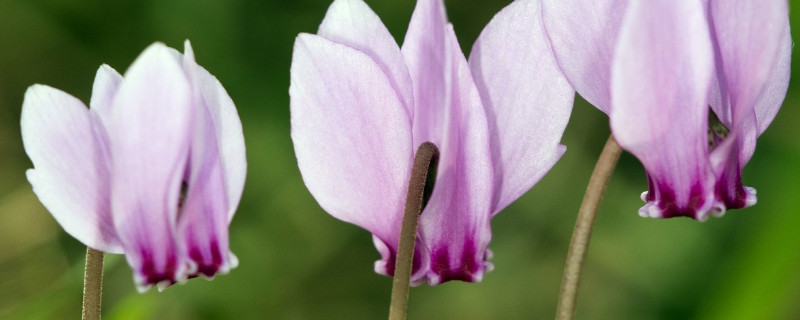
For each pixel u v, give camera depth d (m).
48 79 0.48
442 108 0.23
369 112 0.23
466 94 0.23
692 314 0.41
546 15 0.23
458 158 0.23
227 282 0.42
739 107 0.23
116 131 0.22
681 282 0.42
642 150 0.23
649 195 0.23
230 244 0.43
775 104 0.23
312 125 0.23
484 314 0.44
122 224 0.22
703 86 0.22
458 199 0.23
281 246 0.44
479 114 0.23
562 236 0.44
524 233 0.44
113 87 0.23
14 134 0.47
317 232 0.44
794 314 0.30
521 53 0.24
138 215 0.22
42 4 0.47
